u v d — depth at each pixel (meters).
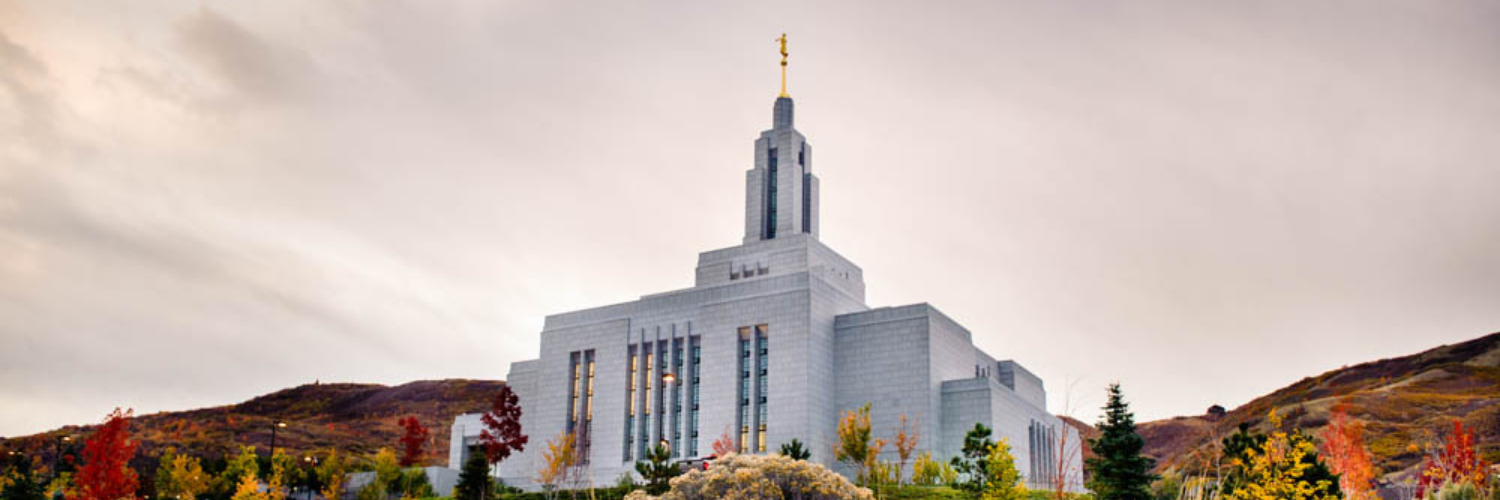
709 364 121.94
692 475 61.84
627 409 124.88
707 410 120.38
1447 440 122.25
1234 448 61.38
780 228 132.50
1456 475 92.38
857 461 94.44
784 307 119.69
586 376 129.62
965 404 117.50
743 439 117.62
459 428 140.75
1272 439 57.44
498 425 117.50
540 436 129.75
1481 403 177.00
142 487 125.12
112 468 97.12
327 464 126.69
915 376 116.88
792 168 134.25
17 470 128.38
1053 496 80.50
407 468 133.25
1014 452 122.25
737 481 59.88
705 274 134.25
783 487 61.41
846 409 119.31
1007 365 143.88
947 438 117.50
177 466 119.12
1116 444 74.31
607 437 124.62
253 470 121.44
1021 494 69.44
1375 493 66.38
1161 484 74.75
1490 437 154.88
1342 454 69.12
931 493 87.94
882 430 116.94
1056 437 138.88
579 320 132.62
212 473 126.19
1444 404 180.12
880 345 119.88
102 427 98.69
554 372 131.62
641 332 127.50
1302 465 54.22
